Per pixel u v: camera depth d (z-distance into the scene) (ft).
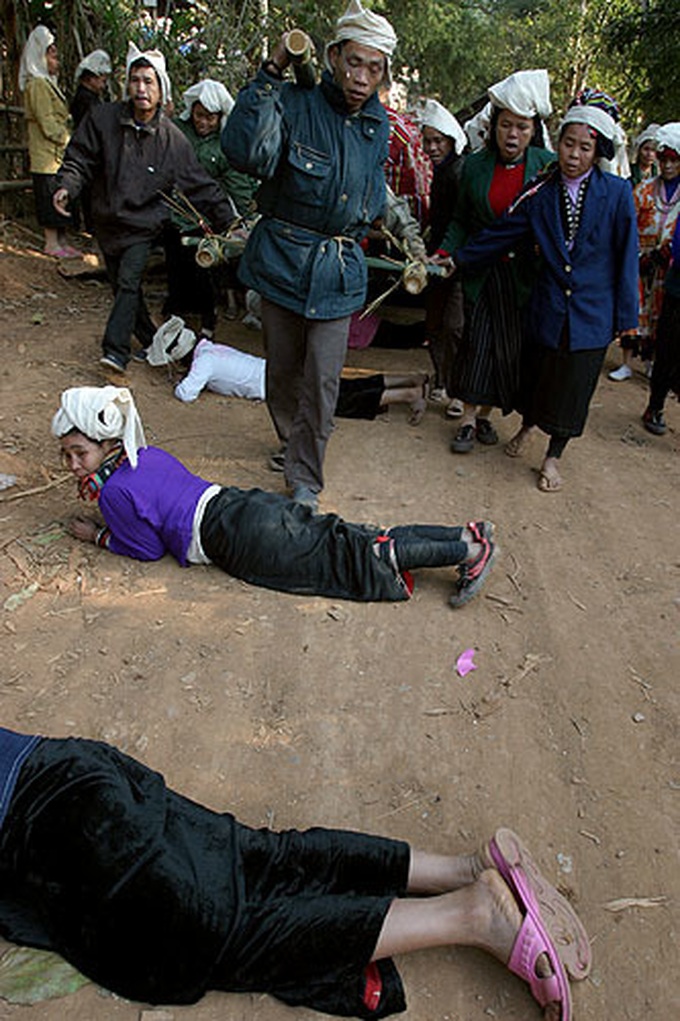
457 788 8.59
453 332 17.61
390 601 11.33
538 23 79.56
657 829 8.28
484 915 6.57
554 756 9.08
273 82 11.14
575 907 7.48
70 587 11.15
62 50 30.27
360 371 20.85
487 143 14.69
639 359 23.67
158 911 6.28
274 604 11.11
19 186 29.25
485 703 9.72
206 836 6.73
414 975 6.92
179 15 31.86
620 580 12.35
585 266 13.50
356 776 8.66
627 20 47.24
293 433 13.39
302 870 6.87
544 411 14.38
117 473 11.30
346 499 14.03
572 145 12.92
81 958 6.51
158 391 17.93
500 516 13.91
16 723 8.89
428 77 70.79
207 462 14.82
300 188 11.89
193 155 17.52
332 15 44.75
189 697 9.46
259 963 6.40
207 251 15.55
